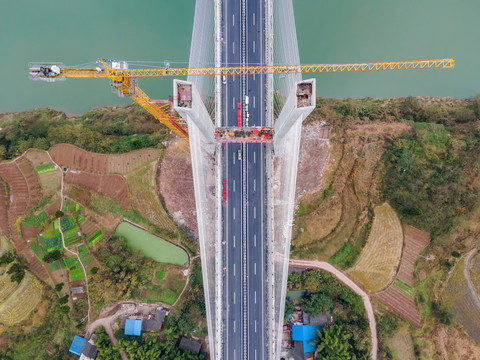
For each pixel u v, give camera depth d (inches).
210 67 3828.7
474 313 3799.2
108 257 3998.5
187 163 4229.8
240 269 3698.3
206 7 4003.4
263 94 3818.9
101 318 3941.9
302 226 4101.9
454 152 3939.5
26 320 3961.6
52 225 4151.1
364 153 4104.3
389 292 3912.4
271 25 3870.6
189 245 4067.4
